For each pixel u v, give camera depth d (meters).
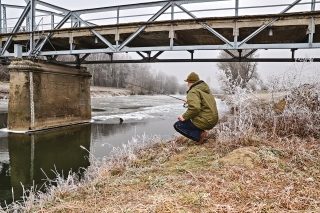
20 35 16.28
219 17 10.80
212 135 6.20
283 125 5.74
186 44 15.08
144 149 6.32
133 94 58.09
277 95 6.80
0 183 7.42
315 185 3.04
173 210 2.53
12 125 14.38
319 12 9.44
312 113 5.72
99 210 2.76
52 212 2.88
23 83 14.13
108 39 15.30
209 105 5.15
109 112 23.92
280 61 13.67
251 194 2.84
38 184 7.34
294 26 10.20
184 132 5.38
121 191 3.31
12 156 10.20
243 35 12.59
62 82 16.64
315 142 4.88
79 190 3.77
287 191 2.83
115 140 12.51
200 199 2.74
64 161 9.54
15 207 4.06
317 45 9.62
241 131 5.21
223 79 6.77
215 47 11.10
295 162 3.92
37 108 14.70
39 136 13.58
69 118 17.11
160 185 3.31
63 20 14.94
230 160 3.99
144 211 2.55
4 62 19.53
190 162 4.29
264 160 3.91
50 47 18.47
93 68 66.62
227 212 2.45
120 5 13.29
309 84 6.32
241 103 6.15
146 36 13.67
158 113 23.67
